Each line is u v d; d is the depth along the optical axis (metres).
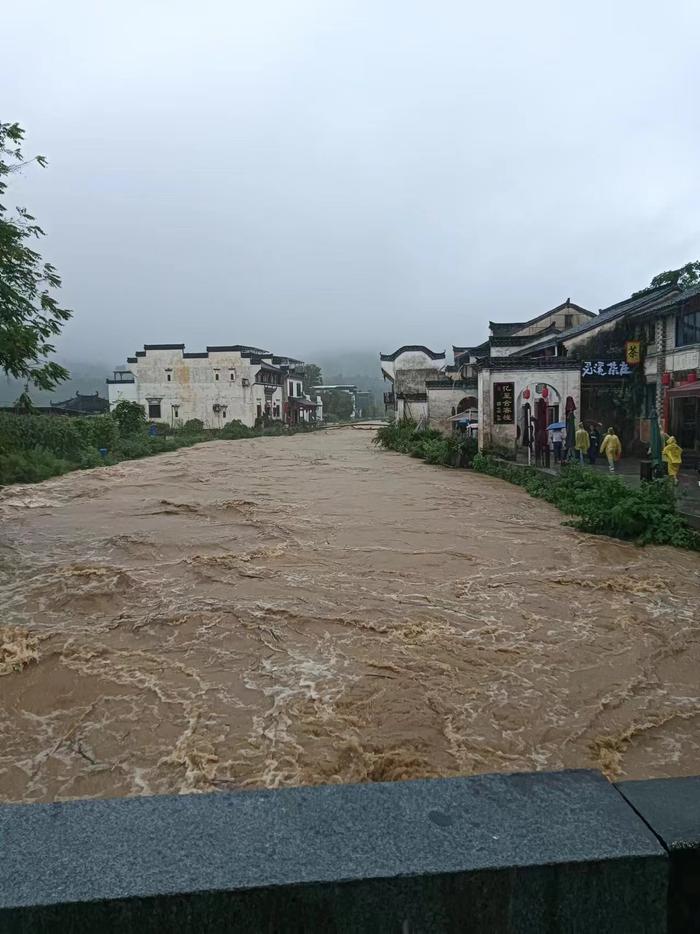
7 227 9.18
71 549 11.88
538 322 37.78
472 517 14.32
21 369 9.95
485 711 5.95
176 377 52.03
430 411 32.97
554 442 19.70
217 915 1.78
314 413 75.94
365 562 10.70
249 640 7.53
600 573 9.92
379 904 1.81
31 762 5.27
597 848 1.90
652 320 20.83
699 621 8.04
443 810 2.09
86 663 6.99
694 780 2.24
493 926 1.85
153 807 2.12
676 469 14.16
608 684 6.46
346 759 5.24
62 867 1.85
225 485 20.23
